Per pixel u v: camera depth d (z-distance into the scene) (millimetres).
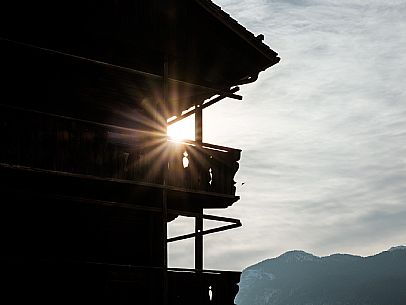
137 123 28078
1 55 24641
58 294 23125
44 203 25438
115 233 26547
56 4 24859
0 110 21609
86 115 27016
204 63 26891
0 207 24672
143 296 23297
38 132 22109
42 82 26141
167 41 25875
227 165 25641
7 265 22281
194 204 26672
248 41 26578
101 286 23234
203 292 24141
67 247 25562
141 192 25297
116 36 25266
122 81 27031
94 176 22781
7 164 21391
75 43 25984
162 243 23656
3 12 24562
